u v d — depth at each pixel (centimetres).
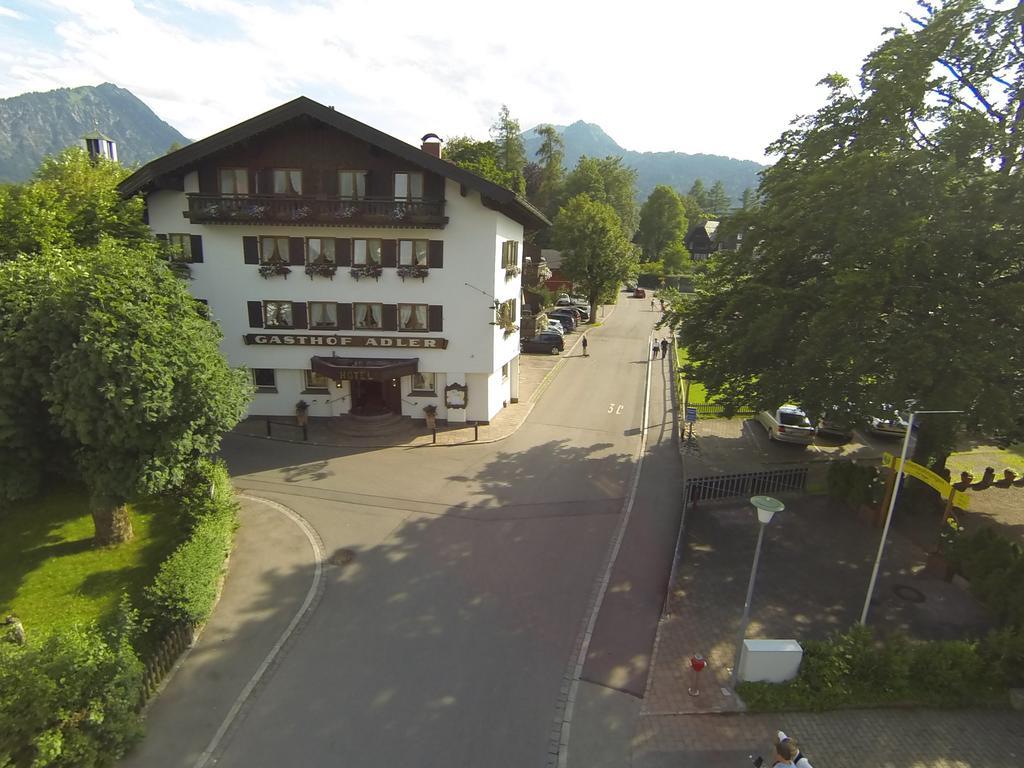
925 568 1662
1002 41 1689
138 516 1853
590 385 3741
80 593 1480
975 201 1482
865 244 1584
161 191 2531
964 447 2761
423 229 2527
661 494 2162
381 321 2672
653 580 1594
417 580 1565
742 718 1116
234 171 2472
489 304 2627
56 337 1439
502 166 8431
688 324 2392
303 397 2798
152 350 1452
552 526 1895
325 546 1731
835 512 2009
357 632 1342
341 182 2469
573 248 5919
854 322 1645
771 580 1600
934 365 1491
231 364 2723
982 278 1608
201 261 2609
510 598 1495
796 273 2039
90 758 928
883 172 1582
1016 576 1392
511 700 1149
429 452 2520
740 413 2564
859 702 1139
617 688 1188
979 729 1098
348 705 1123
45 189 2325
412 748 1030
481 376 2780
